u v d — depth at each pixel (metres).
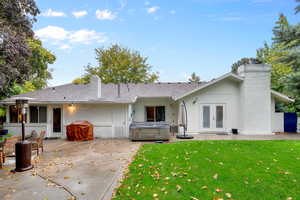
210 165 5.85
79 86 16.38
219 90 13.43
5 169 5.97
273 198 3.77
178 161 6.36
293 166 5.65
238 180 4.66
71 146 9.68
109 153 7.98
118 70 29.64
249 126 12.59
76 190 4.33
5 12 10.70
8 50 9.53
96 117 12.75
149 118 15.45
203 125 13.42
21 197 4.01
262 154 7.12
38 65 20.94
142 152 7.88
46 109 12.79
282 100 14.47
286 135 12.16
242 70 12.92
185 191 4.10
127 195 3.97
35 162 6.73
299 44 13.10
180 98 13.16
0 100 12.20
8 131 12.51
